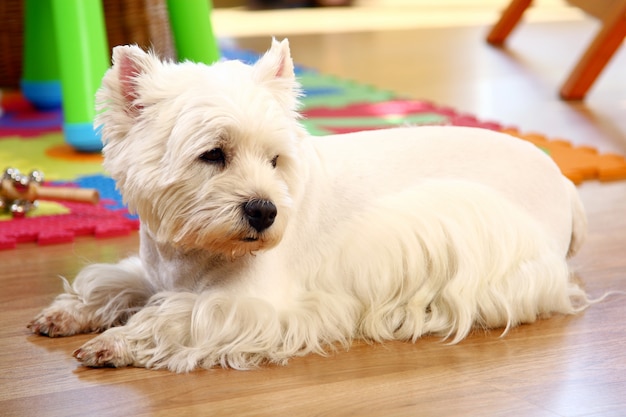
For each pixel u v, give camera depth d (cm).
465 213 155
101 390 128
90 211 230
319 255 153
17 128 339
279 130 134
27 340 149
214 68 138
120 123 136
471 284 151
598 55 374
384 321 152
